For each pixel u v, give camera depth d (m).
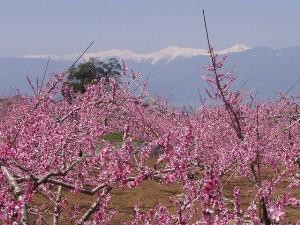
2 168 5.77
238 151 10.88
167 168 6.80
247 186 17.44
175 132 6.97
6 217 5.05
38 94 11.39
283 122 19.83
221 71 10.62
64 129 9.91
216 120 15.70
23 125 9.70
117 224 14.18
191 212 7.09
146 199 17.98
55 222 8.99
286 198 6.38
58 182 6.71
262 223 8.15
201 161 8.43
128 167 6.64
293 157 9.98
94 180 8.45
